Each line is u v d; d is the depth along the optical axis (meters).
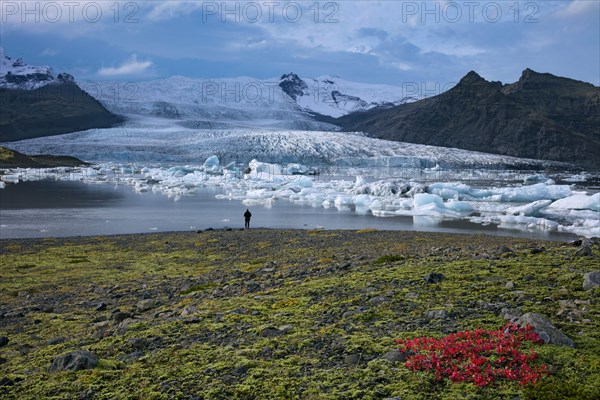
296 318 15.04
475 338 11.66
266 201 95.81
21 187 115.50
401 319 13.95
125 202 89.12
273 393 10.14
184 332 14.63
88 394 10.77
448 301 15.17
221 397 10.17
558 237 53.59
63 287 28.41
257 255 38.16
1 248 43.84
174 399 10.24
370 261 24.34
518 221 68.06
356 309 15.22
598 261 18.94
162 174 157.38
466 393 9.41
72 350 14.30
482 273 18.12
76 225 61.44
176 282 27.61
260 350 12.46
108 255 40.16
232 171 161.62
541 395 9.12
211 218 69.12
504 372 9.92
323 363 11.45
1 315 21.50
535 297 14.67
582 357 10.37
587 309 13.28
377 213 77.25
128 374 11.62
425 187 104.38
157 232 53.50
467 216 74.81
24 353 15.35
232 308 17.09
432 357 10.75
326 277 21.17
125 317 19.19
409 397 9.41
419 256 24.45
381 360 11.12
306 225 62.97
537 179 171.12
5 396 11.04
